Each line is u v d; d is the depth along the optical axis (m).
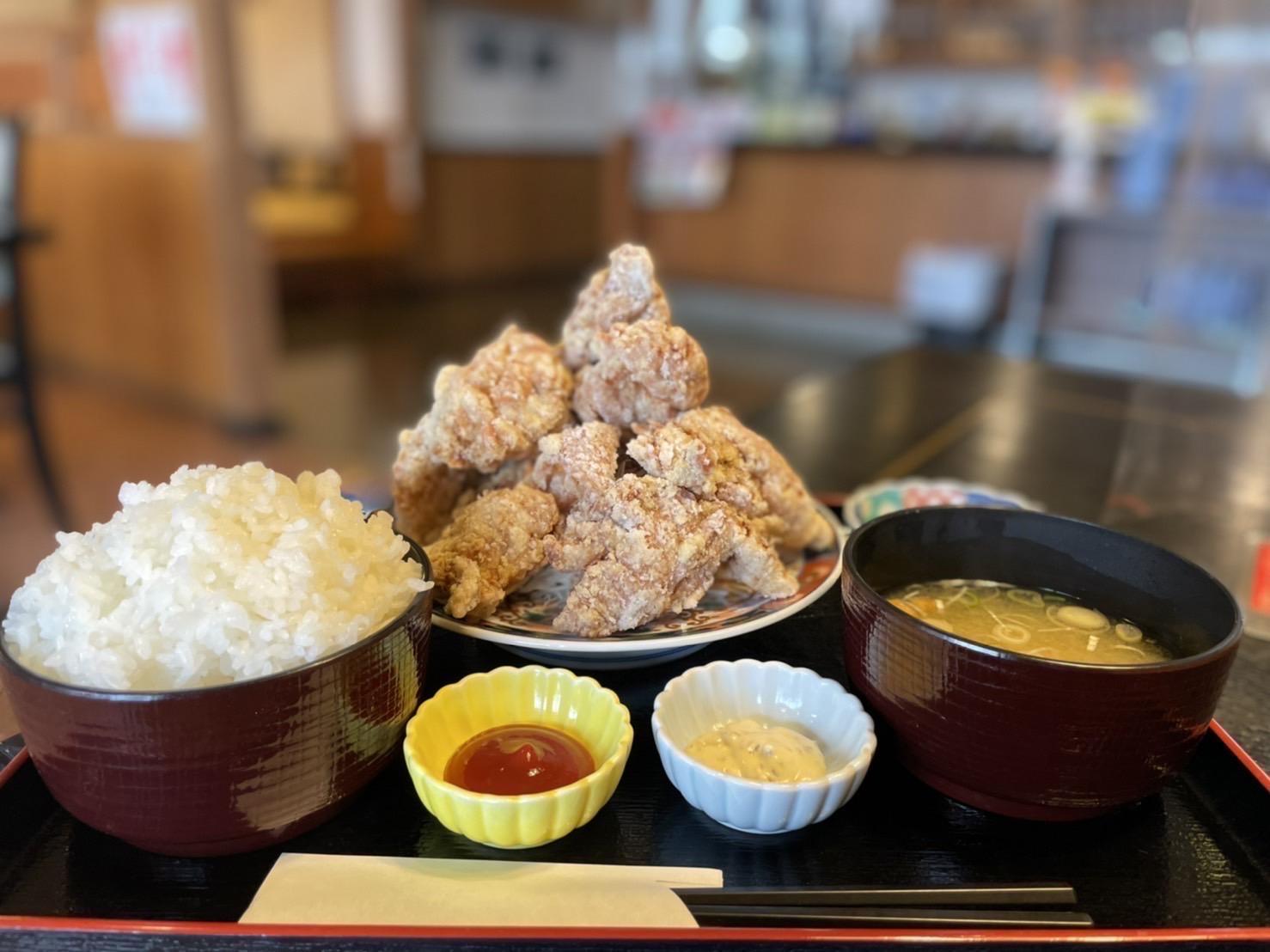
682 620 0.35
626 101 3.18
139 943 0.24
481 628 0.34
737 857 0.28
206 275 1.66
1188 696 0.25
